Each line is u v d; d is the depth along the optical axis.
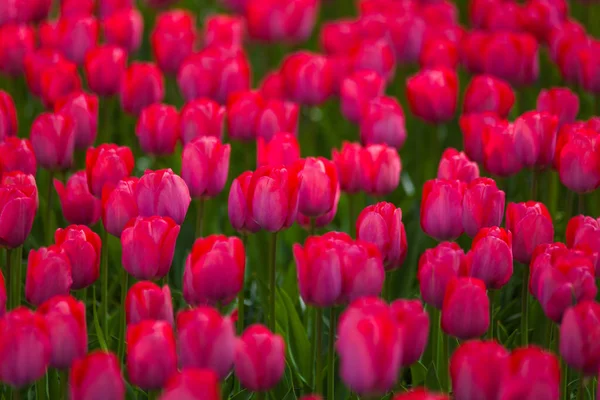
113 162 5.59
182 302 6.38
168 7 12.09
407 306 4.09
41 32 8.75
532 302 6.00
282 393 5.21
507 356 3.81
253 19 9.61
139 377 3.91
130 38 9.06
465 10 13.09
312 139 8.80
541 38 9.62
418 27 9.31
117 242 6.61
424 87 7.52
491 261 4.82
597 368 4.25
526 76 8.52
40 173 7.54
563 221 7.05
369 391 3.76
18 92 8.95
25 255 6.97
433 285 4.71
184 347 3.92
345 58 8.63
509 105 7.53
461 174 5.95
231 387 5.45
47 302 4.19
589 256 4.81
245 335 4.05
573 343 4.23
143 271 4.81
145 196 5.17
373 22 9.45
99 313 6.06
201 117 6.61
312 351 5.54
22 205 5.05
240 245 4.61
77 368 3.68
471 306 4.40
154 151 6.70
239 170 8.17
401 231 5.10
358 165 6.10
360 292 4.49
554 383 3.61
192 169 5.67
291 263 6.31
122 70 7.94
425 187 5.41
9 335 3.92
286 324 5.60
